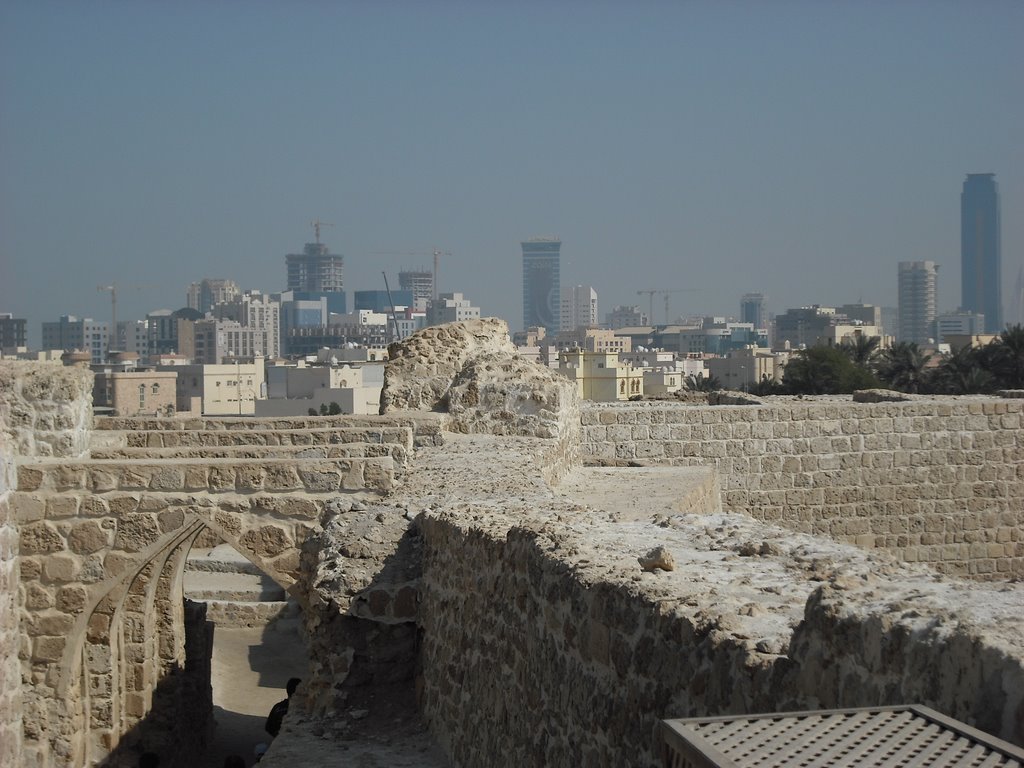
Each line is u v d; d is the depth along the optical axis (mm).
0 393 14992
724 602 7199
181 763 17312
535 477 15297
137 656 16188
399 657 13211
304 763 11742
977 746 4539
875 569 7590
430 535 12867
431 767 11586
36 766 14258
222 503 14305
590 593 8258
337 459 14320
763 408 24719
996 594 6117
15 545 14234
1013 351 65812
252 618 28219
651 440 24312
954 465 25594
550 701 8992
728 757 4523
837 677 5793
